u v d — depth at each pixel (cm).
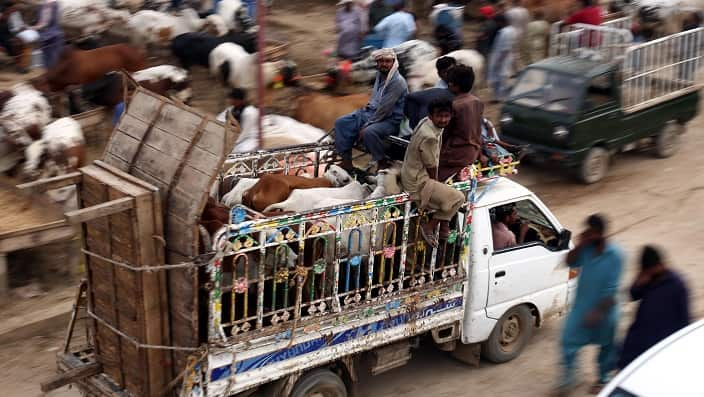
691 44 1452
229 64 1554
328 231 645
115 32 1845
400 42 1603
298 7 2388
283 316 645
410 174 694
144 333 604
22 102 1090
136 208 579
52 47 1627
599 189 1327
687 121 1505
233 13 1873
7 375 804
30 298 938
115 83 1342
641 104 1377
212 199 663
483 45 1670
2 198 1034
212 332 601
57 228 934
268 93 1547
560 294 855
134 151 640
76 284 974
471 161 734
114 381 657
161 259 598
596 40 1521
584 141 1291
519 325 842
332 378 693
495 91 1642
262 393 670
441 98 674
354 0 1683
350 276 702
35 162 1007
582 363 848
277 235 615
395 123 816
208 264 584
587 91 1281
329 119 1275
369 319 696
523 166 1430
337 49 1716
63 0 1761
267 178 718
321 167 858
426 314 741
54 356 840
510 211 817
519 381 816
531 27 1706
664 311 687
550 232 851
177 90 1434
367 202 662
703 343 589
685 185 1356
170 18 1820
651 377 560
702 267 1059
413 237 725
